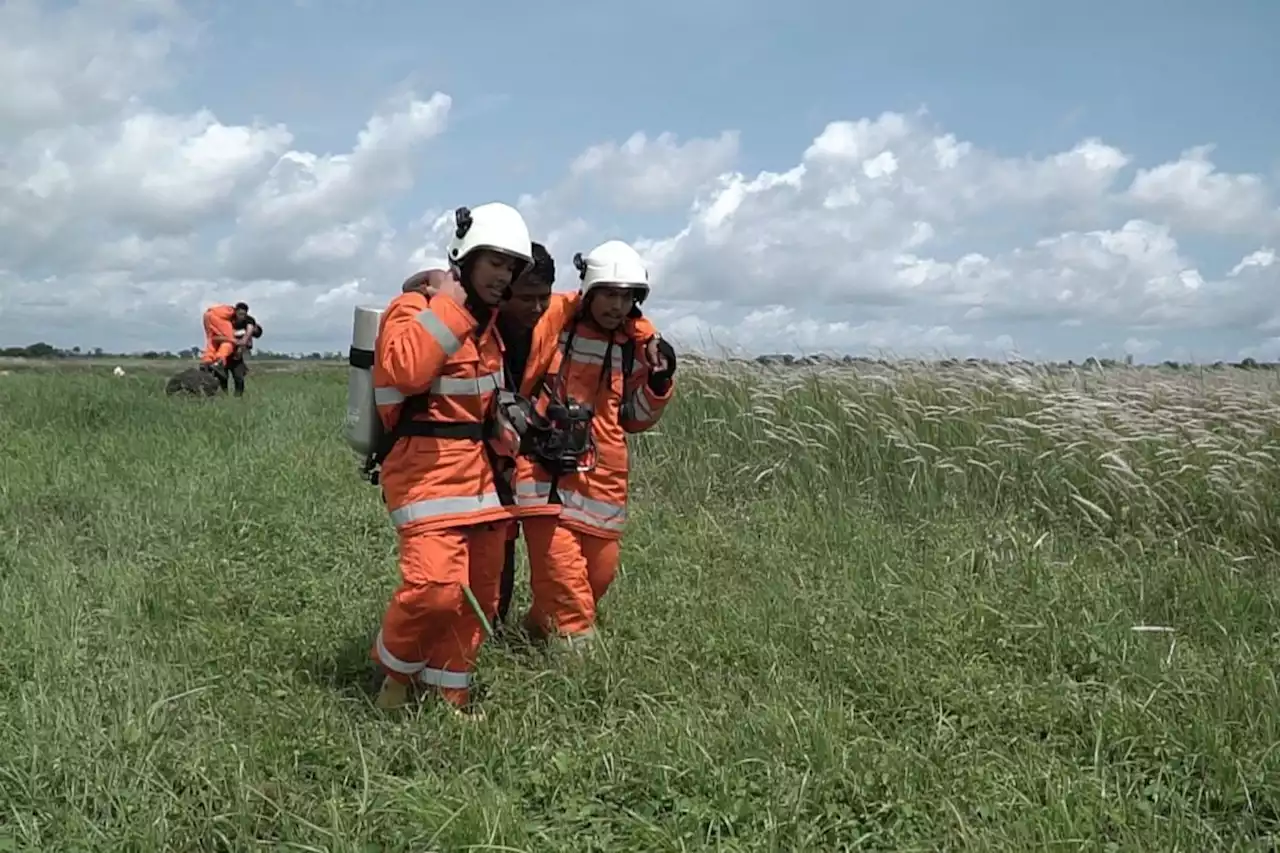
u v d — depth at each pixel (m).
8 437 11.91
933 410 10.28
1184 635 6.26
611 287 5.48
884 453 9.93
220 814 3.65
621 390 5.76
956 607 6.21
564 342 5.68
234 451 11.88
